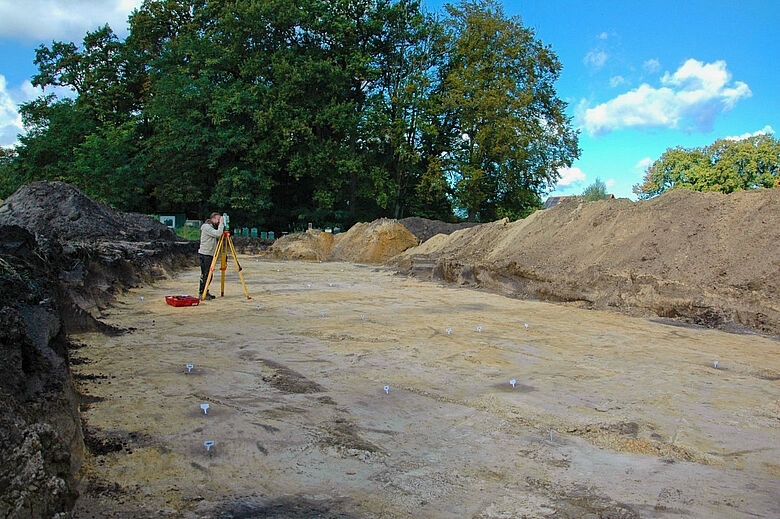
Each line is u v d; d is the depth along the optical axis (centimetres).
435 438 440
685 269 1167
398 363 680
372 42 4153
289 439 429
